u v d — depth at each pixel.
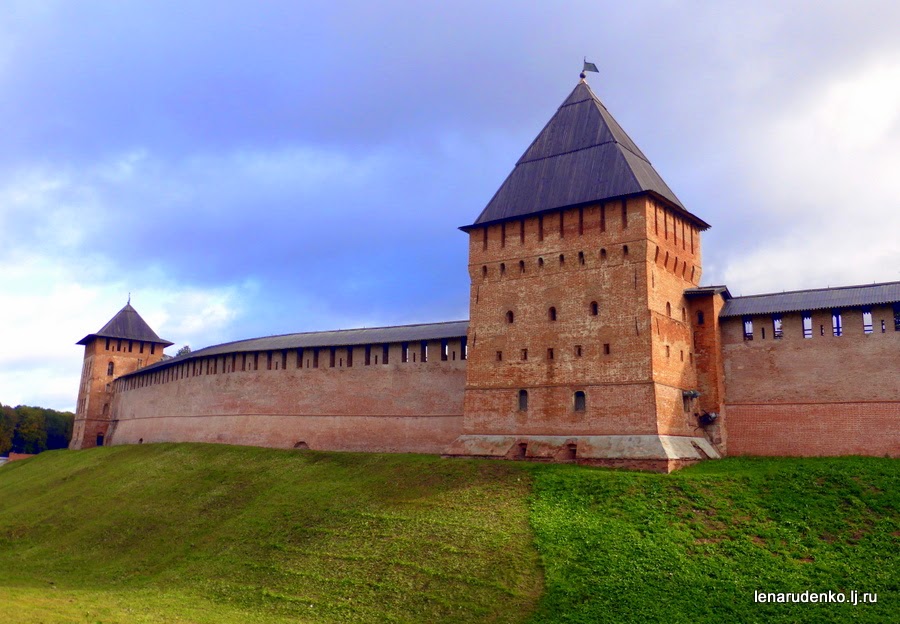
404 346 59.09
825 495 36.88
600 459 43.44
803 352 46.47
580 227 47.88
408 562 35.28
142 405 88.12
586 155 50.28
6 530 53.59
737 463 44.00
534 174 52.28
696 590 30.00
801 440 45.56
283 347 65.88
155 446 72.19
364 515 41.53
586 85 54.91
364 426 59.75
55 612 31.86
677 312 47.88
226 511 47.88
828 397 45.16
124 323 104.69
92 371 101.00
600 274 46.41
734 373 48.59
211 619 31.78
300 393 64.56
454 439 54.44
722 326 49.59
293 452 58.19
